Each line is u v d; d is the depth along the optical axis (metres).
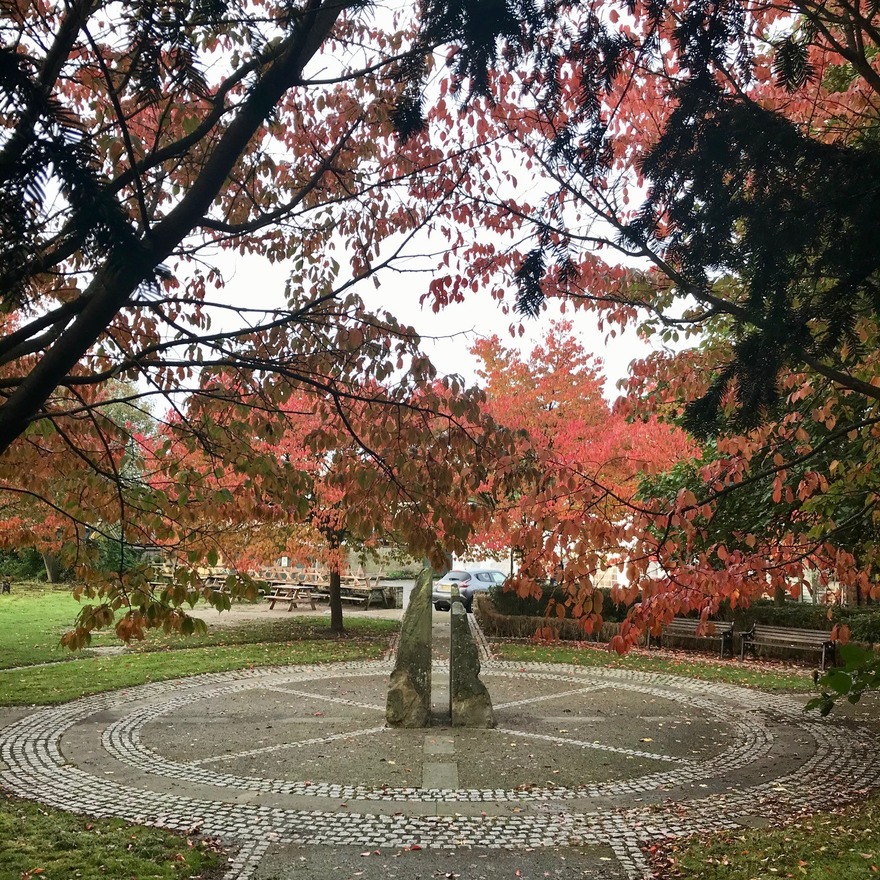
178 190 3.98
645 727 8.85
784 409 4.71
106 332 3.77
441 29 2.14
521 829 5.55
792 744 8.12
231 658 13.21
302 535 13.88
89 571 3.46
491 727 8.75
